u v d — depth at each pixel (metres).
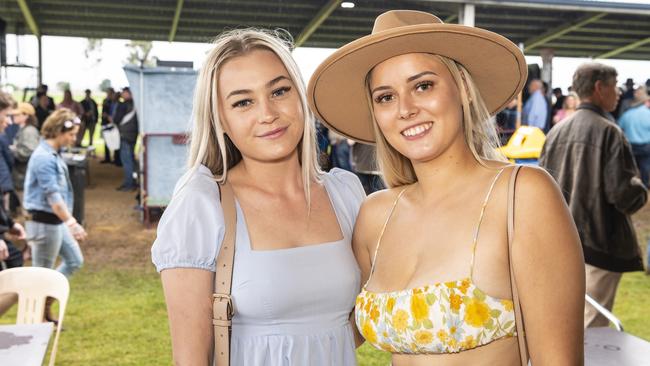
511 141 6.62
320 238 1.72
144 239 8.27
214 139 1.74
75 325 4.96
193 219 1.59
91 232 8.62
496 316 1.42
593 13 13.11
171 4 13.90
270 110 1.64
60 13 15.54
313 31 15.98
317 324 1.66
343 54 1.54
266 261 1.62
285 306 1.62
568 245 1.38
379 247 1.65
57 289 3.19
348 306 1.71
